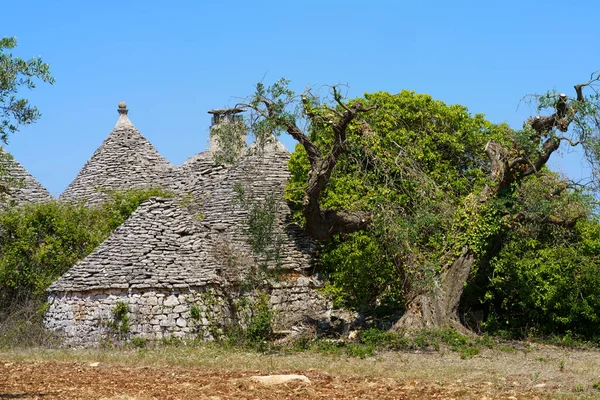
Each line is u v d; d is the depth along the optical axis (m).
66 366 23.59
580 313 31.36
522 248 33.09
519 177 31.64
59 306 32.25
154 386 19.48
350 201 32.56
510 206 31.70
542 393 18.19
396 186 32.69
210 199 37.66
